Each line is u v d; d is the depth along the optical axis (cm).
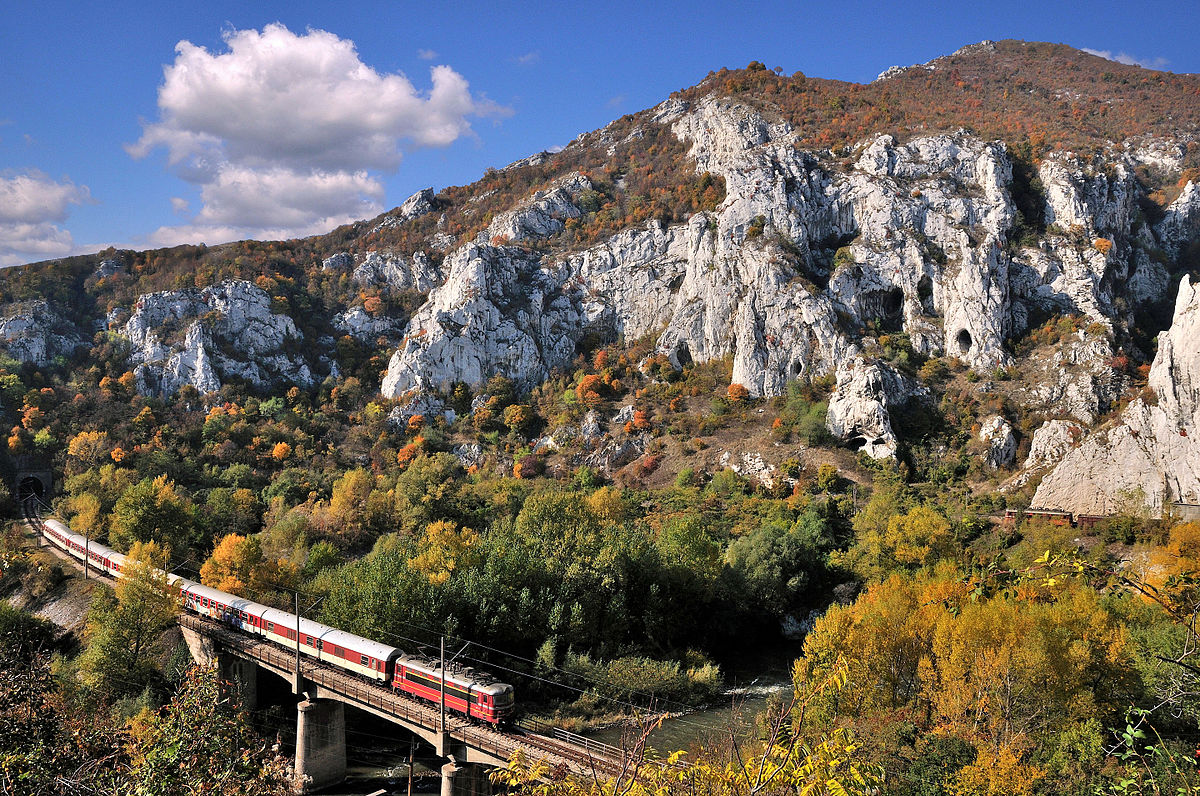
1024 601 4931
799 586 8475
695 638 7888
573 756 4325
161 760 1842
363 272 18612
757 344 13575
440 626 6431
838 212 14862
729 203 15088
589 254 16662
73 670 6181
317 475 11994
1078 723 4088
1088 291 12688
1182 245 15575
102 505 10081
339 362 16262
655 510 10806
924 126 16400
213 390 14425
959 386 12169
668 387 14075
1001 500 9781
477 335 15312
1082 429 10462
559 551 7731
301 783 5119
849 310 13550
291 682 5791
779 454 11844
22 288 15875
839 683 1504
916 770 3869
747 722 5984
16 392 13138
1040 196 14638
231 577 7125
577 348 16062
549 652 6631
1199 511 8362
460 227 19975
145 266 17850
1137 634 4862
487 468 12962
